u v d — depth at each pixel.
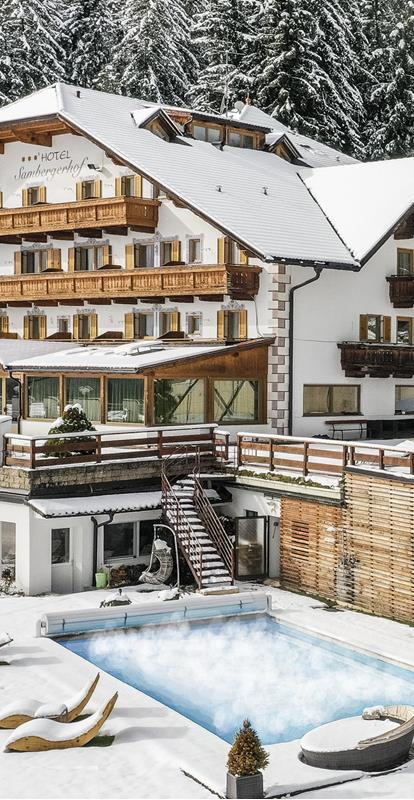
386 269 37.28
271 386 33.91
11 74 58.94
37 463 26.16
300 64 56.56
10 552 26.75
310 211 38.06
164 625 22.97
